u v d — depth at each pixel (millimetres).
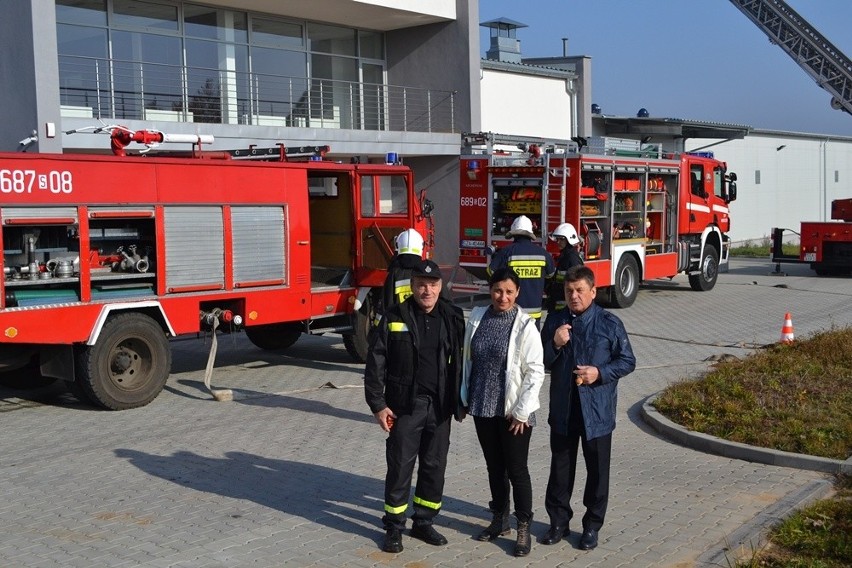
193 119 19984
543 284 9383
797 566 5488
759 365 11180
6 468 8023
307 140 19531
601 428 5883
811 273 26875
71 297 9797
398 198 13328
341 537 6238
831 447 8008
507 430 5891
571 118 27219
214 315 11055
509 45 28672
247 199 11336
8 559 5891
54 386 11766
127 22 18656
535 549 6004
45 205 9484
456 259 23297
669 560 5785
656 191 19797
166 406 10492
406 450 5957
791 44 27750
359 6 21109
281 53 21984
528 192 17406
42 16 15336
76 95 17734
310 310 12195
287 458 8266
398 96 24266
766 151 41156
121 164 10086
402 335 5965
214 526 6469
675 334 15719
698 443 8492
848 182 48969
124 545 6113
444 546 6070
